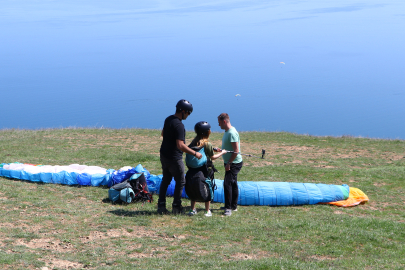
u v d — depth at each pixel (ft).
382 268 19.79
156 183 33.45
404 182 40.81
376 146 65.16
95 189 33.45
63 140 62.85
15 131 71.51
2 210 25.98
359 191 33.88
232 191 29.53
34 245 20.56
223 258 20.21
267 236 24.11
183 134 26.27
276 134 76.89
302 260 20.59
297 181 40.86
